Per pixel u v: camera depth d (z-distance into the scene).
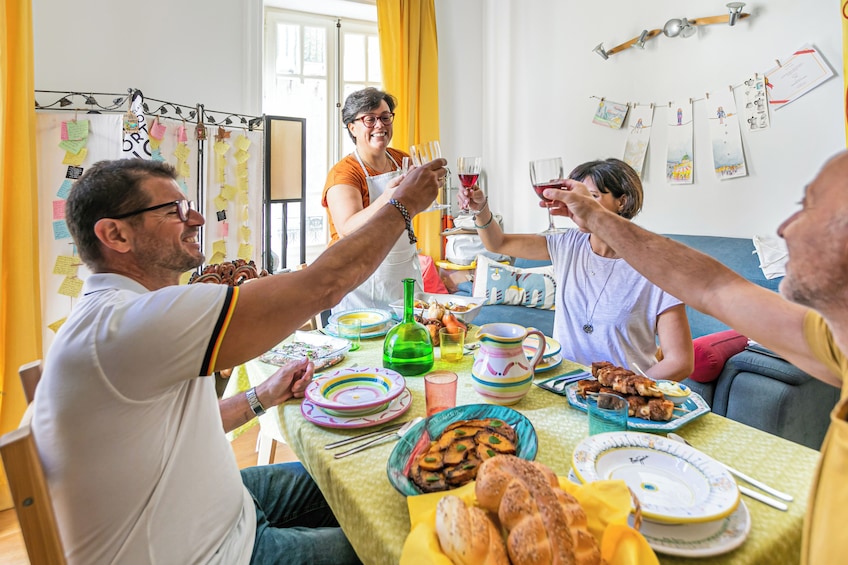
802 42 2.40
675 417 0.95
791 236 0.52
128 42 2.52
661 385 1.04
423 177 1.03
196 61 2.74
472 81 4.11
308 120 3.59
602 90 3.32
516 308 3.12
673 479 0.73
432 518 0.60
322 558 0.94
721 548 0.60
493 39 4.05
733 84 2.67
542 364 1.26
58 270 2.15
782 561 0.63
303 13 3.49
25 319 1.92
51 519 0.66
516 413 0.90
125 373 0.72
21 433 0.64
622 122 3.21
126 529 0.77
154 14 2.59
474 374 1.06
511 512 0.54
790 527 0.65
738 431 0.93
